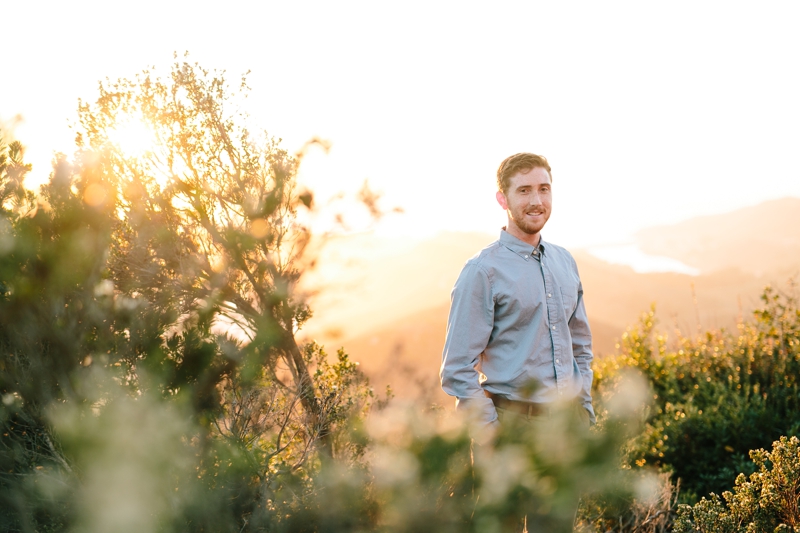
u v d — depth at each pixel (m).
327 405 2.18
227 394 2.01
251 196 2.35
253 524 1.74
